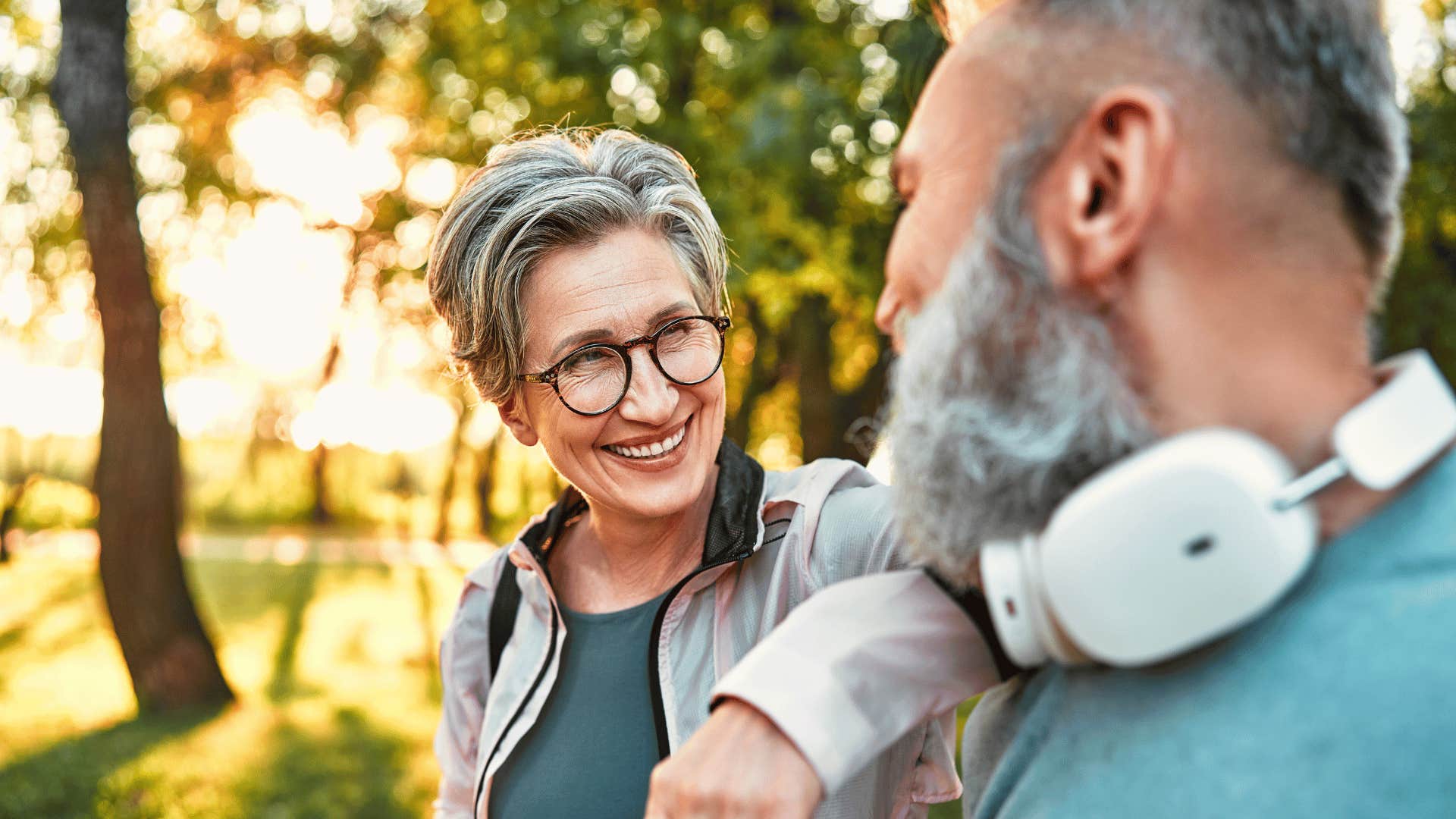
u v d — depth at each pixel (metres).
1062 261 0.54
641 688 1.22
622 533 1.27
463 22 7.72
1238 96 0.52
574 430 1.16
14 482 21.05
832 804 1.00
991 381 0.55
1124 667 0.55
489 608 1.43
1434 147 6.68
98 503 7.11
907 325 0.62
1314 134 0.52
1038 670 0.65
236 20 9.72
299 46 9.77
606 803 1.18
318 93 9.91
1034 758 0.61
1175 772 0.51
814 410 7.86
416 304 11.45
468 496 26.20
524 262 1.14
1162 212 0.52
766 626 1.15
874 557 1.11
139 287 6.90
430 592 14.27
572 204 1.13
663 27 6.39
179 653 7.23
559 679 1.27
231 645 9.98
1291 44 0.52
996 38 0.58
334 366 18.81
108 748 6.41
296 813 5.51
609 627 1.27
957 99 0.58
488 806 1.26
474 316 1.21
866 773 1.03
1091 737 0.56
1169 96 0.52
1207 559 0.49
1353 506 0.52
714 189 6.07
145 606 7.14
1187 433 0.52
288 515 25.20
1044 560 0.52
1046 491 0.54
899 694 0.63
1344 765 0.48
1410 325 7.31
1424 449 0.51
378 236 11.02
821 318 7.80
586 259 1.14
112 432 7.00
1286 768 0.49
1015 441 0.53
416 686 8.49
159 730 6.79
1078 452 0.53
